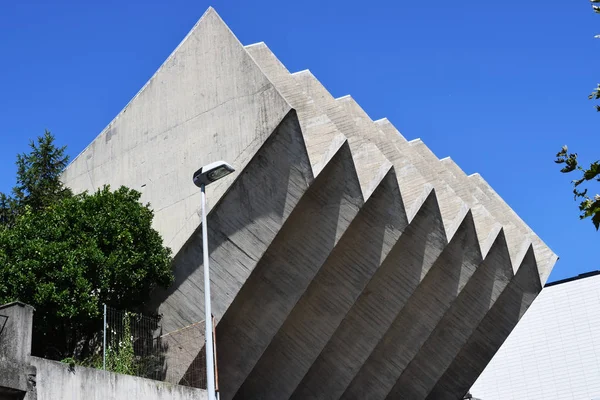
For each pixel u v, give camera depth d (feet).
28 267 78.07
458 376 131.13
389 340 117.60
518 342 186.39
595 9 30.45
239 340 97.60
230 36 96.17
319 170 94.68
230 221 92.99
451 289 118.21
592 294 180.65
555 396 179.73
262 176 92.32
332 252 105.40
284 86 102.89
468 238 118.01
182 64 101.35
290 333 105.29
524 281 130.00
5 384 60.23
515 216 138.00
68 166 112.88
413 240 111.86
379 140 116.26
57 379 65.16
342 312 105.09
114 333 80.38
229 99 94.94
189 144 97.81
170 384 77.51
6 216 108.37
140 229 86.94
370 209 105.40
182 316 92.43
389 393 123.95
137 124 104.94
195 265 93.30
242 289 97.30
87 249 80.28
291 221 98.53
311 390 111.24
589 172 31.04
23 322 63.62
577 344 179.93
